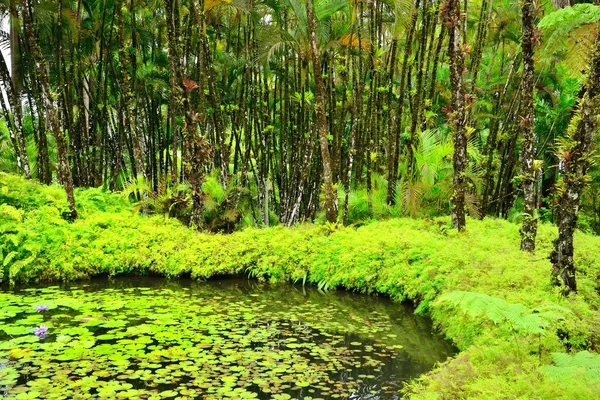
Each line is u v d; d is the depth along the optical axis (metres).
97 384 3.34
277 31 8.31
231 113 10.09
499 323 3.80
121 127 10.41
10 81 8.98
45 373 3.51
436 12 8.37
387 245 6.90
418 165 9.10
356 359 4.11
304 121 9.93
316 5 8.29
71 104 9.85
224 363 3.86
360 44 8.39
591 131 4.10
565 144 4.25
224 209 9.62
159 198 9.20
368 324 5.22
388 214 9.31
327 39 8.66
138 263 7.52
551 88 10.65
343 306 6.05
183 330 4.72
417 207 9.09
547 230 7.43
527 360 3.21
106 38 10.34
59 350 4.01
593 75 4.01
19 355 3.86
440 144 9.34
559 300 4.04
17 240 6.83
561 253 4.27
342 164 10.54
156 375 3.54
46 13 8.77
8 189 7.97
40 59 7.68
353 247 7.20
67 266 7.03
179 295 6.39
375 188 9.74
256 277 7.76
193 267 7.54
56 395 3.14
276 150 10.81
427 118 9.78
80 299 5.92
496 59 12.32
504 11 10.27
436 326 5.06
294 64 9.62
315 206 10.23
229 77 10.46
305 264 7.51
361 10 8.54
